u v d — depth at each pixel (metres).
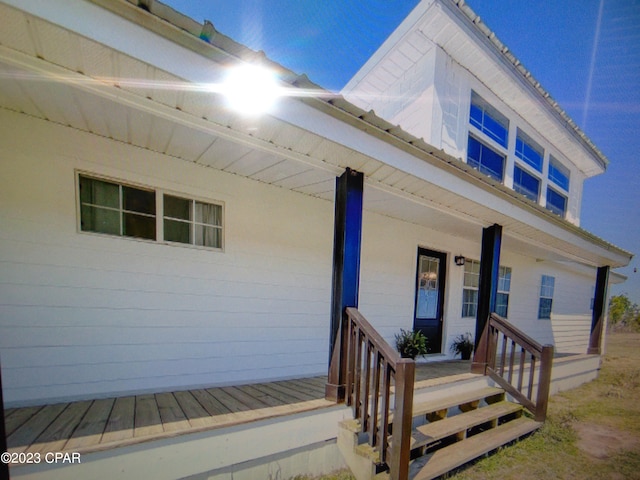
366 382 2.21
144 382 2.61
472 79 5.09
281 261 3.39
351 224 2.39
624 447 3.19
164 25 1.34
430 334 5.18
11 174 2.14
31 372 2.20
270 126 1.85
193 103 1.63
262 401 2.44
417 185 2.72
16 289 2.16
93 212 2.46
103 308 2.46
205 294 2.92
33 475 1.43
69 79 1.42
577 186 7.96
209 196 2.94
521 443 3.07
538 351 3.46
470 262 5.76
